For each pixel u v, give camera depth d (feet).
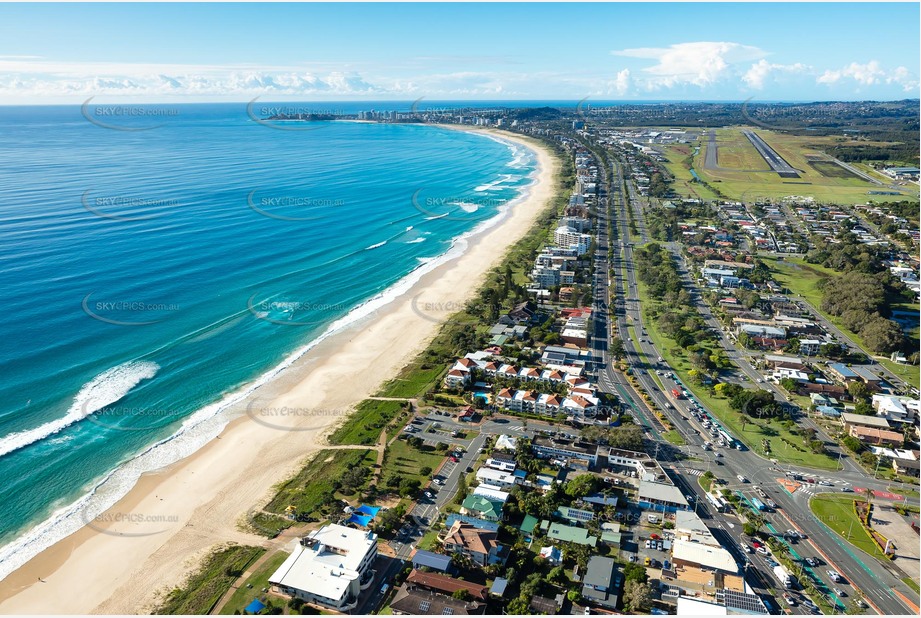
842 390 490.49
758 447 423.64
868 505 365.81
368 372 534.78
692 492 375.66
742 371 536.42
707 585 300.20
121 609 291.58
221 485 384.88
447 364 545.85
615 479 388.78
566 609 289.74
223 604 293.43
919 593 302.04
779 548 326.65
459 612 282.56
